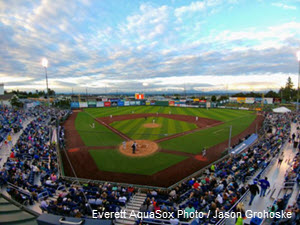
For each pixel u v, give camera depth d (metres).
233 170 16.20
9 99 85.31
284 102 92.56
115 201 12.14
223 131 34.59
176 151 23.98
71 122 43.78
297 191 11.11
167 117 50.56
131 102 86.81
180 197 12.87
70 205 11.05
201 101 81.12
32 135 26.27
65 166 19.56
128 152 23.64
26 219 7.65
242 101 84.94
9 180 12.86
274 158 17.84
